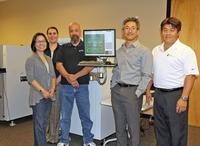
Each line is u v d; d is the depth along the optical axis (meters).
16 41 7.07
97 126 3.33
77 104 3.12
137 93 2.44
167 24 2.24
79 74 2.95
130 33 2.46
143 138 3.66
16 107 4.27
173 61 2.24
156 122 2.46
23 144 3.34
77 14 5.70
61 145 3.10
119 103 2.56
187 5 4.30
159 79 2.35
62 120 3.10
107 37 2.68
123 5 4.97
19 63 4.29
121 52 2.58
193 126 4.38
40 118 2.79
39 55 2.81
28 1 6.62
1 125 4.20
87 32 2.75
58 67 3.00
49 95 2.78
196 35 4.27
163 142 2.45
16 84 4.26
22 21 6.84
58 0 6.01
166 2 4.46
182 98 2.21
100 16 5.32
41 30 6.43
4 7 7.21
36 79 2.75
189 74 2.19
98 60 2.79
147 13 4.68
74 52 2.98
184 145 2.35
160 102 2.36
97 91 3.28
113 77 2.62
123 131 2.61
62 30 6.01
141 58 2.44
